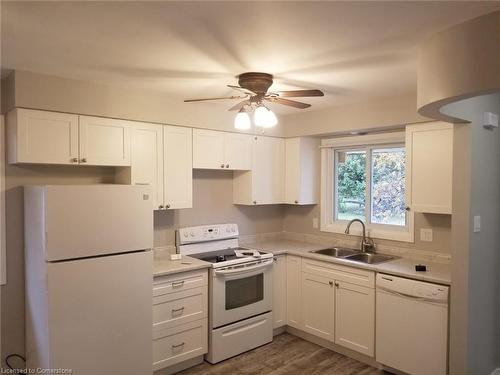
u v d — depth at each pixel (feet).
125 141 10.21
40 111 8.80
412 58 7.69
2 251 9.29
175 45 7.04
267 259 12.05
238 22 6.03
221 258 11.46
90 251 8.26
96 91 9.60
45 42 6.88
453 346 8.78
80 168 10.43
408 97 10.68
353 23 6.05
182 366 10.55
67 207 7.97
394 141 12.27
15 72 8.43
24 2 5.35
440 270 9.97
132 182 10.37
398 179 12.53
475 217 8.87
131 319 8.88
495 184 10.03
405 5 5.45
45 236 7.75
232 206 14.03
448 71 6.24
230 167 12.67
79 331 8.11
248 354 11.51
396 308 9.92
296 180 13.93
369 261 12.39
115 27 6.22
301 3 5.39
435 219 11.19
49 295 7.74
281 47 7.12
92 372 8.29
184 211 12.60
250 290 11.75
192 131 11.69
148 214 9.19
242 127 8.75
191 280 10.53
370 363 10.83
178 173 11.35
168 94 10.75
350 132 12.78
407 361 9.69
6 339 9.39
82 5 5.46
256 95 8.70
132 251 8.93
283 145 14.35
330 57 7.62
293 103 8.86
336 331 11.46
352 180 13.93
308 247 13.53
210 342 10.87
